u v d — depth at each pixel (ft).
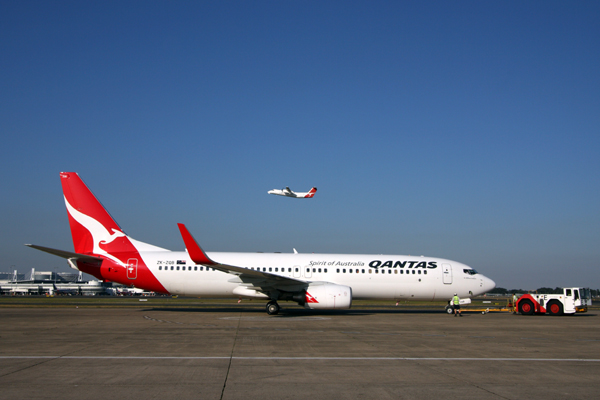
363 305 158.40
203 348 44.32
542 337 57.67
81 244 95.66
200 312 96.53
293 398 26.21
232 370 33.81
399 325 71.82
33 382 29.45
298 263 97.71
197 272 93.81
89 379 30.42
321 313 97.86
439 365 37.01
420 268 99.55
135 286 95.40
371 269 98.53
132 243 96.53
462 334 59.93
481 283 100.07
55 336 53.42
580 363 38.65
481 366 36.81
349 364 36.88
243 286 92.58
